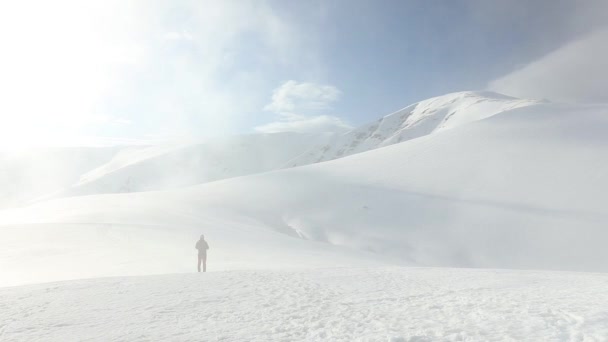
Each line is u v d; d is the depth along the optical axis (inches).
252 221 2151.8
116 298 407.8
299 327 297.9
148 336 276.8
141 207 2186.3
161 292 438.9
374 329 288.4
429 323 299.0
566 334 256.7
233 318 326.6
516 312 317.7
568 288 433.4
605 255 1644.9
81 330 294.5
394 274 593.3
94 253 963.3
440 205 2292.1
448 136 3518.7
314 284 494.6
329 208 2379.4
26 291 451.2
